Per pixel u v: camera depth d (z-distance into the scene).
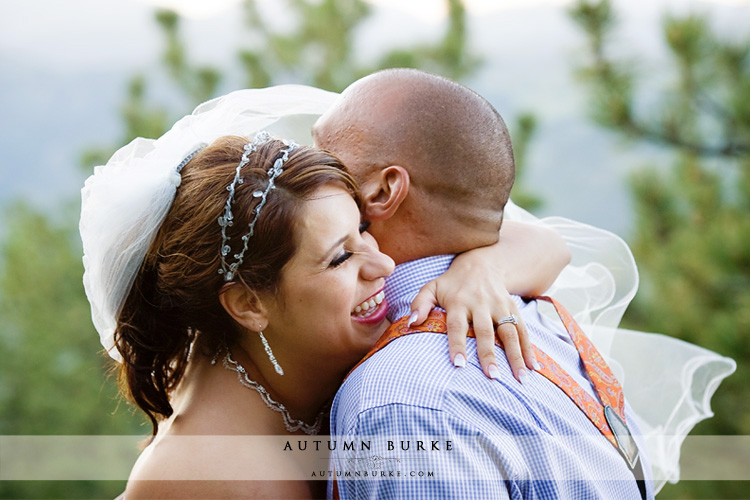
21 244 11.28
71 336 10.96
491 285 1.81
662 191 6.98
